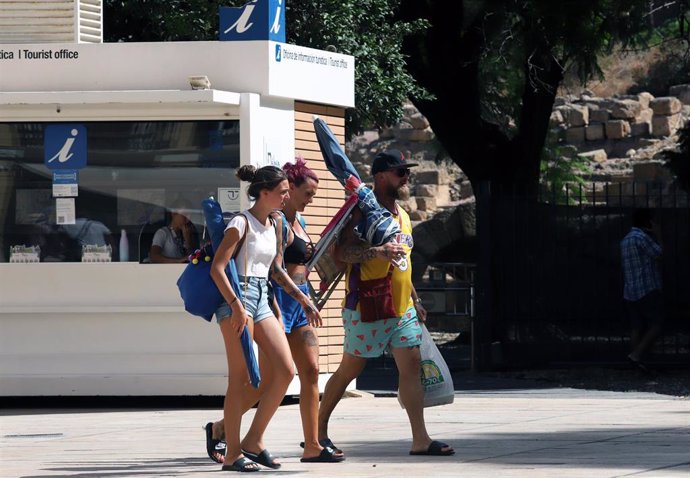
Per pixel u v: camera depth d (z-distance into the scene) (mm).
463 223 81625
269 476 20328
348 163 22500
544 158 84688
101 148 34156
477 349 44781
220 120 33812
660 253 43375
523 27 58688
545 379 42281
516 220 45250
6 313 34312
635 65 121000
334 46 53562
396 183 22625
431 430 27672
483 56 65062
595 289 45406
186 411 33250
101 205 34156
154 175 34000
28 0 35812
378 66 56188
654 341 43125
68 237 34250
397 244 21812
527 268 45281
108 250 34125
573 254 45594
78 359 34094
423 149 114562
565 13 56062
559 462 21719
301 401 22016
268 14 34406
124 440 26812
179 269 33719
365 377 43094
